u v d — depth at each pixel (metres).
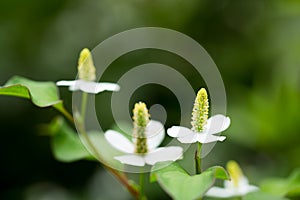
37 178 0.74
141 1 0.85
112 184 0.70
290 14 0.76
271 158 0.61
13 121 0.73
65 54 0.81
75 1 0.85
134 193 0.37
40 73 0.79
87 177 0.73
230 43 0.85
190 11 0.85
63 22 0.83
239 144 0.64
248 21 0.86
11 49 0.79
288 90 0.59
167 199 0.59
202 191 0.30
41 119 0.74
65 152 0.40
